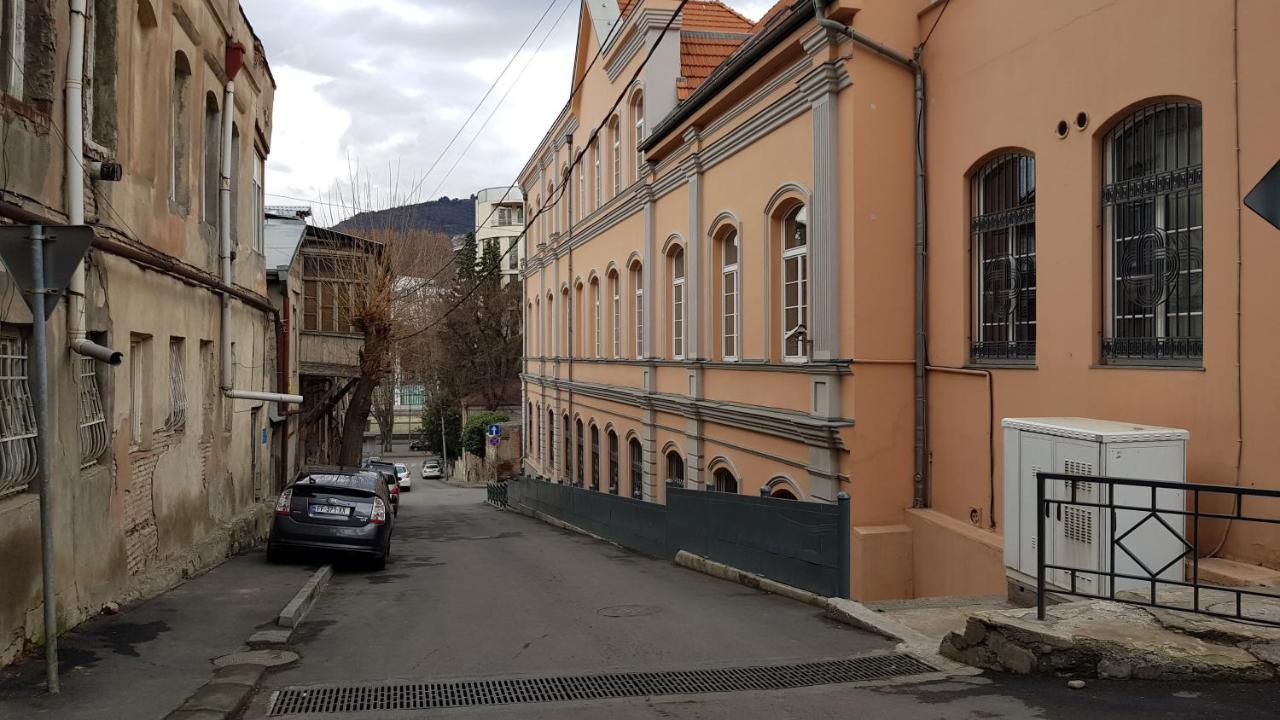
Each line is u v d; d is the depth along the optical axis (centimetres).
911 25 1191
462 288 5962
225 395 1406
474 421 5678
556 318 3128
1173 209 819
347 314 2772
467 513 3062
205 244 1289
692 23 2055
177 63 1195
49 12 734
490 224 8206
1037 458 799
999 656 648
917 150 1183
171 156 1133
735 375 1569
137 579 967
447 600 1063
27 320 668
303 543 1287
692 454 1772
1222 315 752
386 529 1342
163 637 779
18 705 573
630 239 2214
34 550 688
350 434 2672
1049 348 959
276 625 858
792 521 1077
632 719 577
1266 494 563
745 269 1531
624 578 1260
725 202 1614
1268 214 518
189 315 1201
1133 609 664
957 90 1117
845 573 968
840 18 1179
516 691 654
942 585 1112
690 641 816
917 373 1187
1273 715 516
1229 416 746
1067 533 760
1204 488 588
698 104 1639
